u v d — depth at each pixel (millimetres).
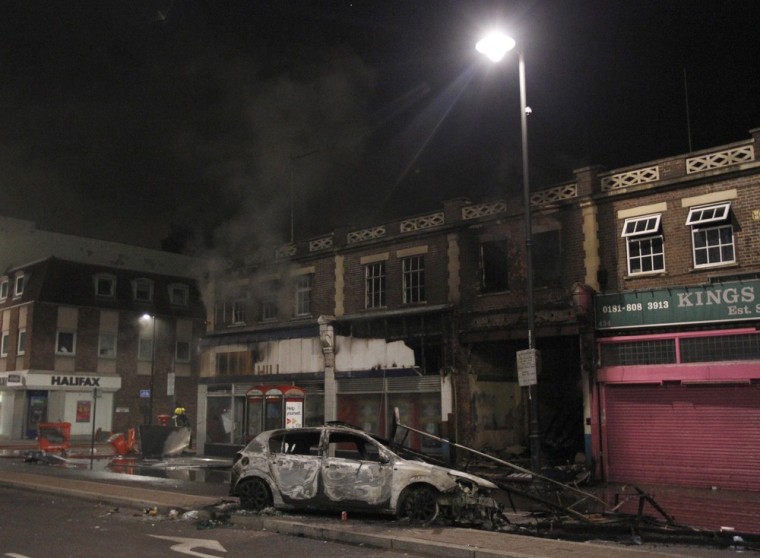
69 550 9031
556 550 8344
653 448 17172
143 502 12727
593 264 18594
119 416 42781
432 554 8766
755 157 16359
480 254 21188
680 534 9539
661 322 17062
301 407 21797
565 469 18203
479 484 10797
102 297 43438
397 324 22594
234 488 11992
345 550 9141
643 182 18125
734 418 16078
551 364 23719
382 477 10883
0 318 43531
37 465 21938
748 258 16156
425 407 21656
